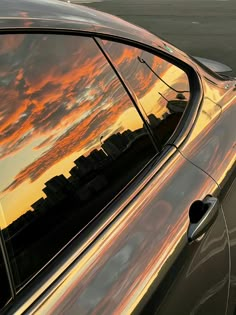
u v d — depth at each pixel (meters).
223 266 2.07
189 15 12.71
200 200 1.93
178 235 1.75
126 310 1.45
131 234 1.61
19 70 1.48
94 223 1.55
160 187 1.83
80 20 1.79
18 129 1.42
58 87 1.60
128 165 1.79
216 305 1.98
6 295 1.25
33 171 1.43
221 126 2.36
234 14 12.47
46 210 1.43
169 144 2.03
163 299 1.61
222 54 8.51
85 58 1.75
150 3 15.28
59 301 1.34
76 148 1.61
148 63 2.12
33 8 1.64
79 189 1.57
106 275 1.47
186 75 2.39
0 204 1.30
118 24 2.03
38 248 1.37
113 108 1.82
